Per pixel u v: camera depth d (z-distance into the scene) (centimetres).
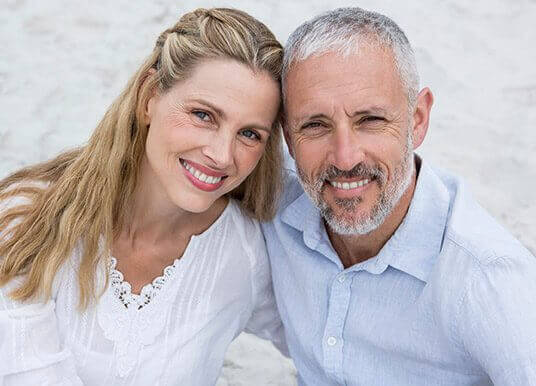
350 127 175
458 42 479
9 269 191
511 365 168
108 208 192
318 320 202
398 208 187
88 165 194
